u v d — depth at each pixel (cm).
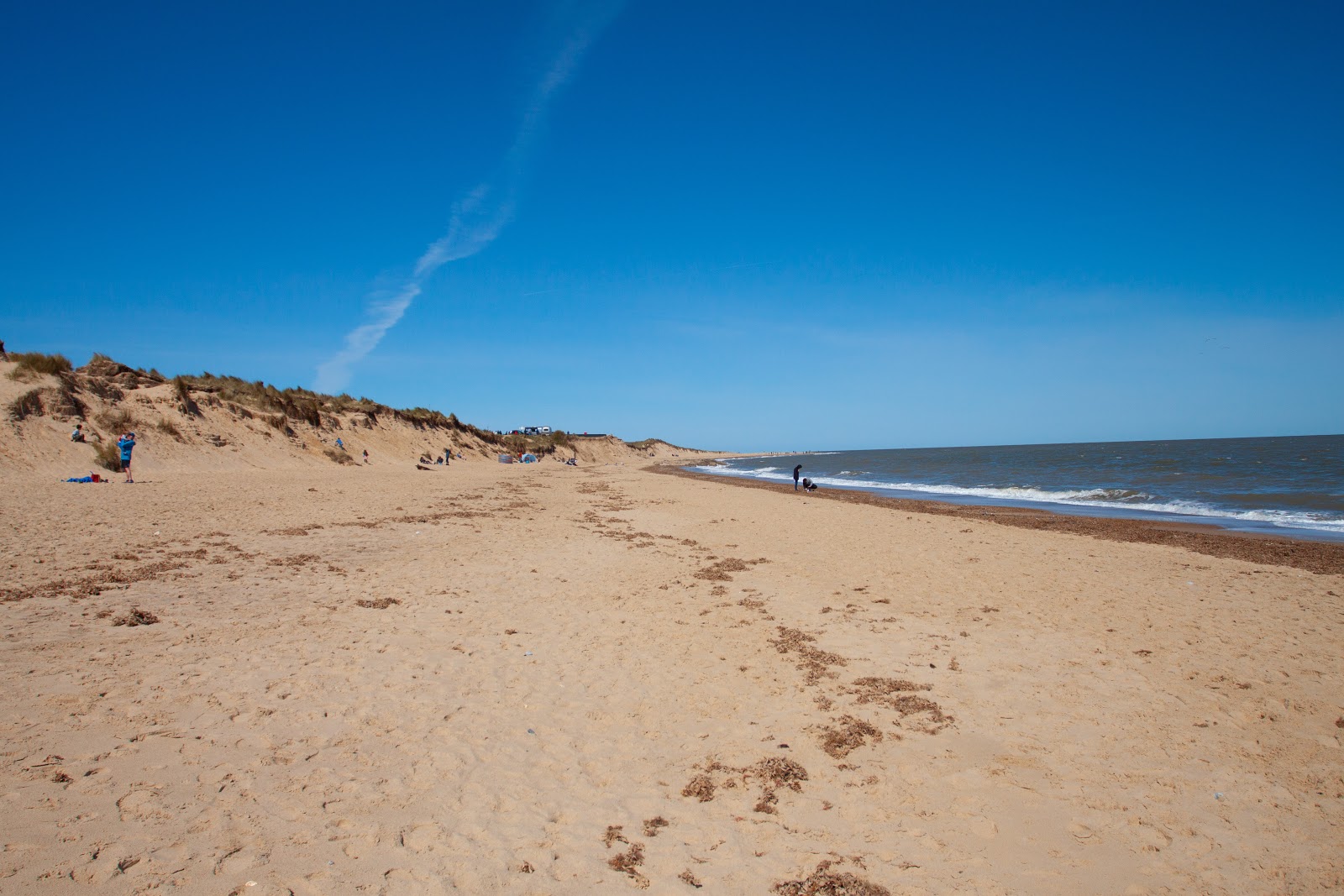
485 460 5884
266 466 2998
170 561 1034
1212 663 757
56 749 453
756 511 2423
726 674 723
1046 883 401
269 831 396
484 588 1048
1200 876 408
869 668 746
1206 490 3412
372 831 410
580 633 844
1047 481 4572
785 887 392
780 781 509
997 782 512
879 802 484
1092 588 1129
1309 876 408
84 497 1603
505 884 375
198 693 574
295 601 886
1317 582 1190
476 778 489
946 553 1480
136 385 3041
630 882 388
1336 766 534
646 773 516
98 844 361
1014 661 768
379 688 628
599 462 10538
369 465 3788
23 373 2486
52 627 693
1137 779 516
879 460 10950
